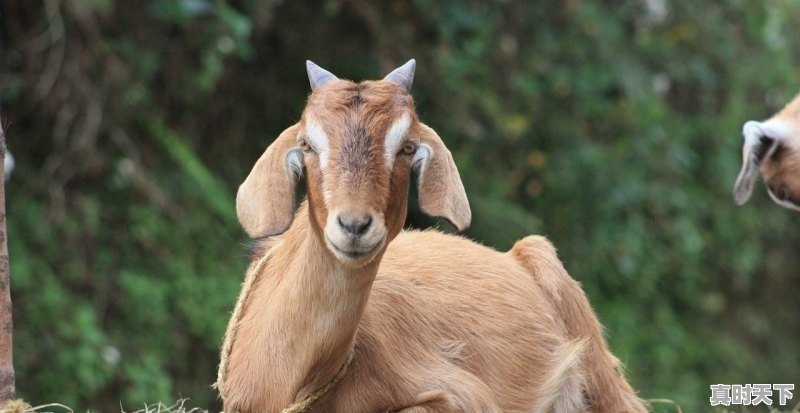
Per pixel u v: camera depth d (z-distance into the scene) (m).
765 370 49.19
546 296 20.70
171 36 36.66
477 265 20.03
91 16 34.56
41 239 34.34
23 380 32.53
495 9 40.47
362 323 17.33
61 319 33.31
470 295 19.31
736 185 21.95
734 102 45.72
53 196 34.81
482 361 18.80
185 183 36.44
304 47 39.81
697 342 46.91
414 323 18.19
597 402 20.92
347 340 16.34
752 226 46.78
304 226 17.03
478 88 40.56
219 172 38.88
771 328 50.97
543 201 43.00
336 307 15.96
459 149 40.53
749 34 46.53
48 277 33.75
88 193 35.81
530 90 41.22
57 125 34.75
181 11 34.00
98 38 34.94
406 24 39.66
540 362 19.72
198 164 35.66
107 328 34.56
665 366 43.88
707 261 47.72
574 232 42.91
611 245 42.91
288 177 15.59
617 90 43.97
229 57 39.12
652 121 43.19
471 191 40.31
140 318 34.66
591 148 42.44
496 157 41.59
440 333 18.48
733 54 46.00
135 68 35.53
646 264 44.31
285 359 16.48
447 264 19.72
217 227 36.69
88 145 34.50
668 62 44.97
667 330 44.78
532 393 19.47
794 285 52.28
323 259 15.79
